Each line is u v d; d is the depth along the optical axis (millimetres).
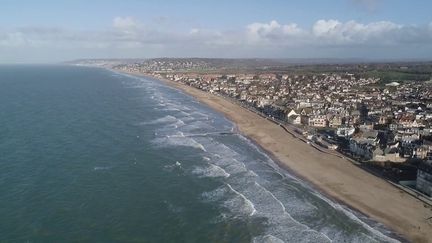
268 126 183250
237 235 76688
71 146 133625
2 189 93250
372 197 97312
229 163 120625
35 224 77250
